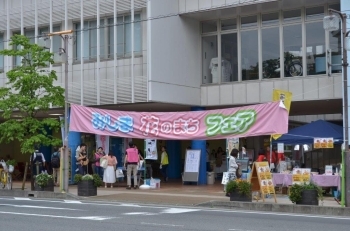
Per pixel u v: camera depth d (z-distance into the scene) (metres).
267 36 26.34
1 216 14.71
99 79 26.91
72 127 24.11
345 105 17.41
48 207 17.44
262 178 18.12
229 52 27.44
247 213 16.33
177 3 26.89
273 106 19.45
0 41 29.89
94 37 27.44
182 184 27.61
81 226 12.67
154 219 14.14
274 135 20.02
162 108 28.30
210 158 32.19
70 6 28.19
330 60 22.17
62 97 23.67
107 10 26.97
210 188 25.22
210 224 13.17
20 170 34.25
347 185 16.67
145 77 25.61
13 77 22.69
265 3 24.98
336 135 21.97
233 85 27.00
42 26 29.22
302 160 28.83
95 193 21.66
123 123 23.42
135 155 24.94
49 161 32.03
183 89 26.88
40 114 30.25
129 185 24.88
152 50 25.31
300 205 16.89
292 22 25.70
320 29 25.11
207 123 21.31
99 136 27.36
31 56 23.31
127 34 26.48
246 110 20.16
